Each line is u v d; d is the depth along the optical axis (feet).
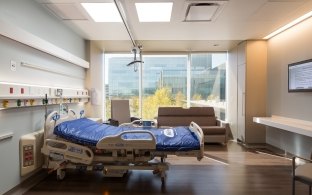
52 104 11.59
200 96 21.94
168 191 9.18
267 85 17.25
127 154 9.66
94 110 18.39
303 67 12.59
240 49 18.38
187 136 10.04
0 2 7.80
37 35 10.30
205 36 16.20
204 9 11.04
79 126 10.59
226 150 15.93
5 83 7.76
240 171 11.51
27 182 9.61
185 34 15.64
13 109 8.61
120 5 10.39
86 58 17.33
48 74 11.36
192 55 21.80
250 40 17.28
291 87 13.73
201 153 9.36
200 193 9.00
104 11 11.41
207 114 19.90
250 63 17.35
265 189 9.37
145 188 9.46
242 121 18.03
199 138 9.57
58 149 9.75
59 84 12.72
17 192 8.84
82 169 10.50
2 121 7.98
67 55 13.05
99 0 9.98
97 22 13.01
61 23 12.95
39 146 10.02
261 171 11.51
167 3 10.33
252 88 17.43
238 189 9.37
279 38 15.51
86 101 17.01
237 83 19.11
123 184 9.87
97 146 9.30
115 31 14.93
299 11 11.44
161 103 22.02
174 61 21.91
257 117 16.67
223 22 13.06
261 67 17.37
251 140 17.44
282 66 15.11
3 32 7.58
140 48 19.24
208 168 11.97
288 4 10.52
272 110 16.48
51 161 10.05
